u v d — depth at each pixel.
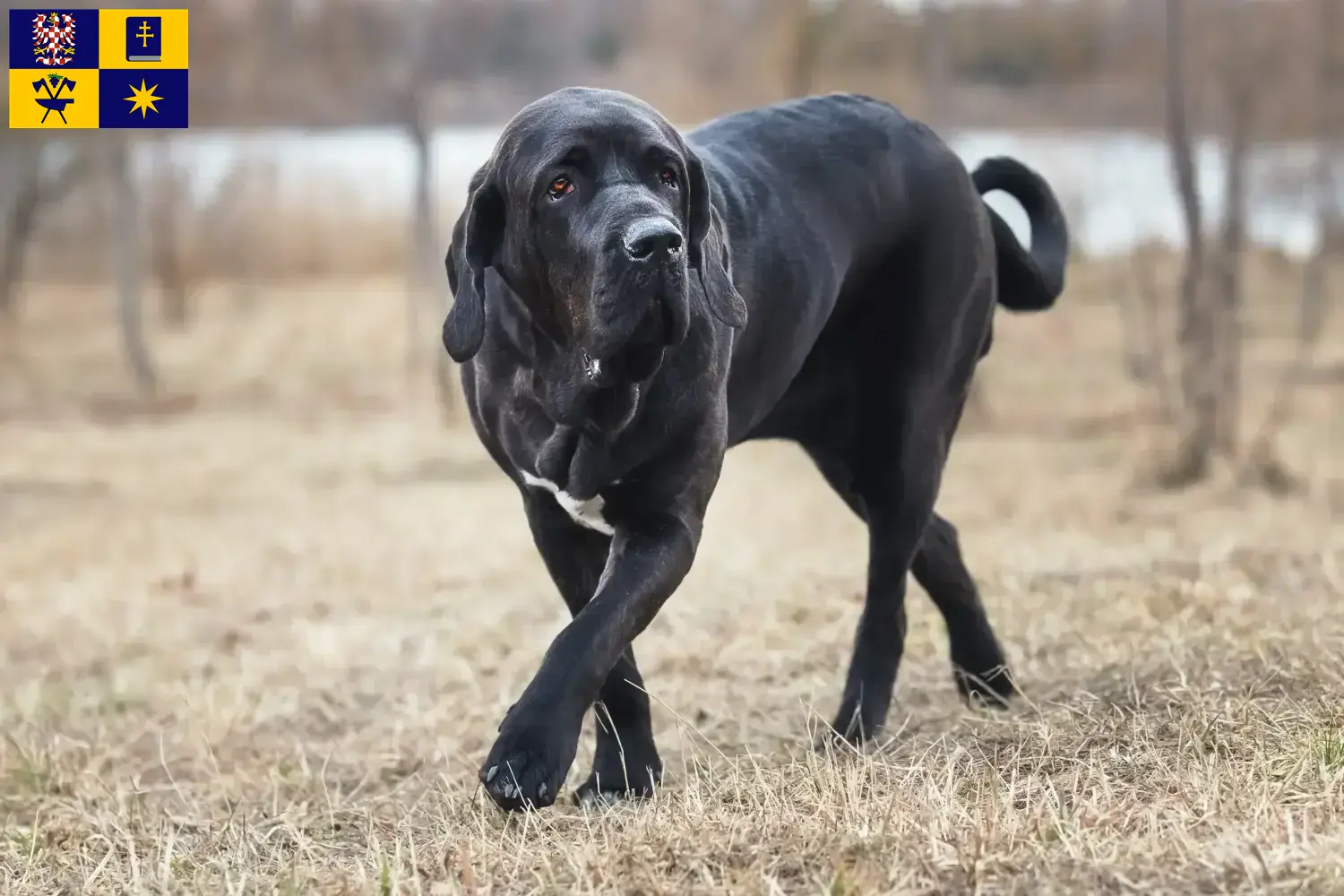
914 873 3.32
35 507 13.67
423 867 3.80
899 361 5.08
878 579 5.14
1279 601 6.27
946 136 18.86
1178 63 12.79
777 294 4.63
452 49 22.19
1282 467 12.68
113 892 3.90
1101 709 4.68
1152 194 24.83
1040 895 3.17
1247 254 27.31
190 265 34.56
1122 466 14.31
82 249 37.50
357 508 13.06
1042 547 9.32
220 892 3.76
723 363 4.26
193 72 24.00
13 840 4.58
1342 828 3.36
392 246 35.81
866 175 4.97
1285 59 18.47
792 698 5.79
